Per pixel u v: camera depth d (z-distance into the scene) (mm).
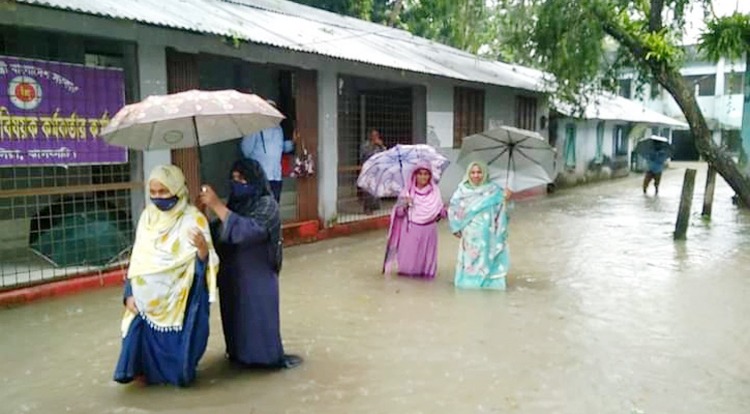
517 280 7527
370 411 3898
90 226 7148
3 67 6289
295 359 4766
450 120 14055
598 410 3922
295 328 5582
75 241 7027
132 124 3707
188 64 8117
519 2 13531
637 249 9586
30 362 4750
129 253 7508
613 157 24938
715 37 12672
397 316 5961
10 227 7430
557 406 3979
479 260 7070
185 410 3898
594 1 12781
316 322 5766
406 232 7676
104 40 7711
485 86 14930
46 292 6461
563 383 4348
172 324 4156
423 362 4738
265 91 12352
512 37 14109
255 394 4133
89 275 6945
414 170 7660
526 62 14531
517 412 3891
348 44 10781
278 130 8508
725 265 8344
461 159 7664
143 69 7539
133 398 4078
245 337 4410
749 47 12680
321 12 14430
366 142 12133
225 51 8508
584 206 15523
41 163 6652
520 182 7195
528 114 17688
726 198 17172
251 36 7902
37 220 7129
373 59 10055
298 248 9625
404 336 5359
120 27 7152
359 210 12555
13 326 5602
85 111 7027
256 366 4555
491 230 7055
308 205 10344
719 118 33469
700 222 12500
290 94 12250
